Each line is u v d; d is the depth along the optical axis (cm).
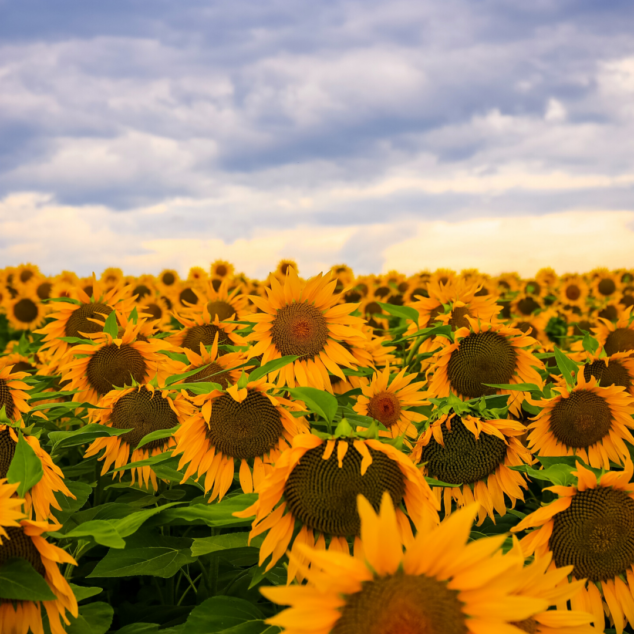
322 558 142
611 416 358
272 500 218
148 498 346
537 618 175
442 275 1182
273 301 400
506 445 310
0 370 356
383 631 139
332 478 214
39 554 196
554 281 1491
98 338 439
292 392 232
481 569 142
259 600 317
